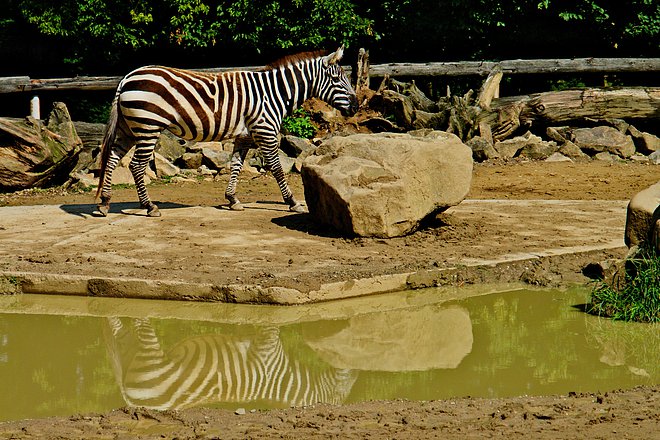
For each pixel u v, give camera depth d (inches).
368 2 1060.5
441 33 1050.7
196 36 1013.8
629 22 1035.3
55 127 702.5
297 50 1021.2
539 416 236.2
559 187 663.8
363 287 391.5
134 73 515.5
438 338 335.3
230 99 532.7
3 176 667.4
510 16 1043.9
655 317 351.3
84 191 681.6
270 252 439.8
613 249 449.4
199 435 227.9
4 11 1076.5
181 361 308.7
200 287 382.0
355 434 224.7
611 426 226.2
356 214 458.9
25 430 234.4
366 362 306.0
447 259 427.2
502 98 859.4
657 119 840.9
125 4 1011.3
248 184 693.9
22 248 448.5
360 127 848.3
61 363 307.0
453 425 230.4
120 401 267.0
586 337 332.5
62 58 1098.7
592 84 1084.5
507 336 335.3
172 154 765.9
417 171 466.3
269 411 247.9
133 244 456.1
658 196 374.0
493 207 561.6
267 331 344.8
